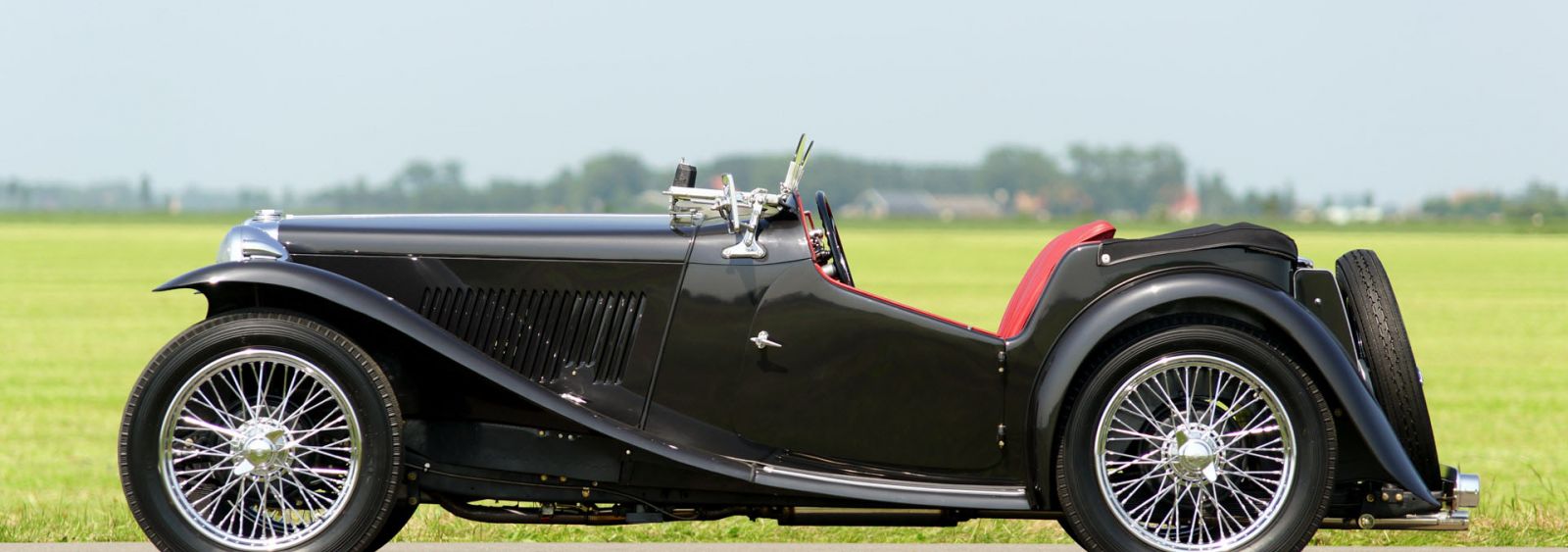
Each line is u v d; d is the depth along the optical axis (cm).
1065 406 1367
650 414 1439
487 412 1436
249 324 1353
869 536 1734
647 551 1557
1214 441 1343
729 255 1434
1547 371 4650
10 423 3222
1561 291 10088
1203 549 1344
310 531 1352
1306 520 1331
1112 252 1389
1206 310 1355
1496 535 1686
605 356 1455
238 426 1395
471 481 1438
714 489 1413
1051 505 1377
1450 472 1419
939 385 1408
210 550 1345
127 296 8688
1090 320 1356
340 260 1482
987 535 1723
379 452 1352
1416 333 6319
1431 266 15012
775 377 1424
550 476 1431
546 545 1577
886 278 10925
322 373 1350
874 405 1416
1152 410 1389
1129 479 1402
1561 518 1780
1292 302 1357
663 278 1448
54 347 5325
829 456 1428
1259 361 1330
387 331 1423
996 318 6619
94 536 1658
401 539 1670
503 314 1473
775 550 1558
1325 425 1332
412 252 1482
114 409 3488
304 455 1368
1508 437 3044
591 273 1459
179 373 1346
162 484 1348
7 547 1531
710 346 1432
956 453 1413
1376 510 1374
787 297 1424
